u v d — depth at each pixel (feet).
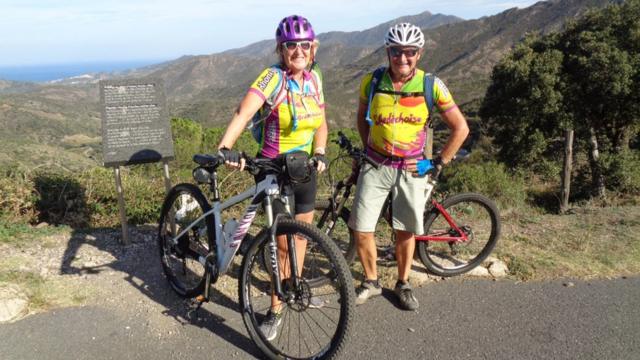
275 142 8.79
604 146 66.69
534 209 24.72
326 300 10.34
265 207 8.32
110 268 11.53
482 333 9.10
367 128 10.22
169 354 8.34
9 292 9.42
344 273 7.48
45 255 12.00
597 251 13.23
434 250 12.71
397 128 9.37
